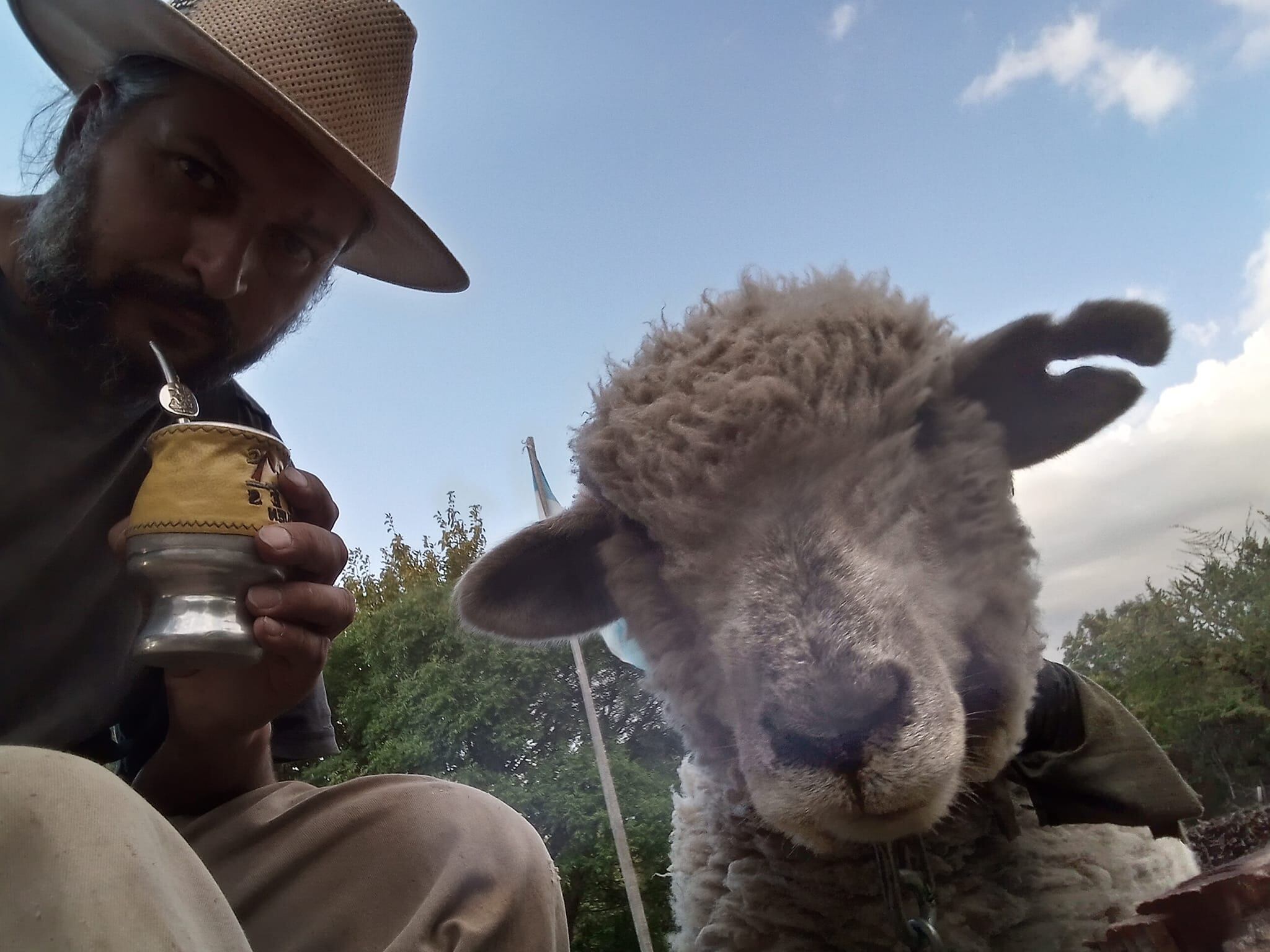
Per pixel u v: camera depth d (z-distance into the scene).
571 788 3.17
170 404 0.45
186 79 0.60
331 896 0.53
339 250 0.72
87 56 0.68
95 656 0.62
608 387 0.67
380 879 0.53
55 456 0.59
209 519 0.43
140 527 0.43
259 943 0.51
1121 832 0.67
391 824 0.54
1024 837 0.64
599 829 3.05
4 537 0.57
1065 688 0.63
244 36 0.64
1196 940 0.33
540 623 0.84
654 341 0.67
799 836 0.54
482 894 0.51
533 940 0.51
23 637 0.58
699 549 0.57
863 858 0.60
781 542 0.53
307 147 0.63
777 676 0.49
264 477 0.45
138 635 0.43
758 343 0.60
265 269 0.66
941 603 0.54
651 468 0.60
